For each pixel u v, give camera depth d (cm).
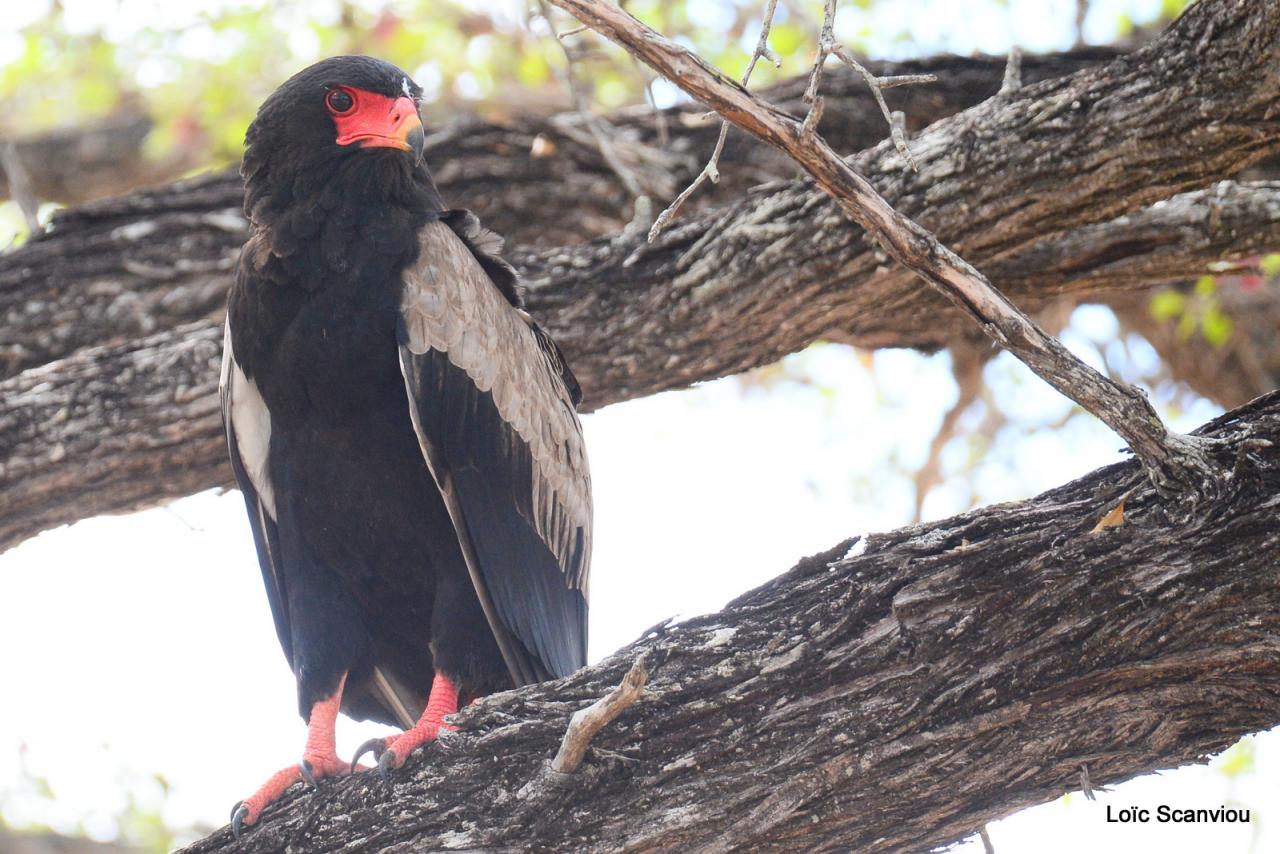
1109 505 646
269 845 696
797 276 959
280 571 885
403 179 848
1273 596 618
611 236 1054
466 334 830
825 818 657
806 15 1440
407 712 912
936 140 918
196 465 1041
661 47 607
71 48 1662
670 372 1034
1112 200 891
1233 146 847
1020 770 650
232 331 841
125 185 1753
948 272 626
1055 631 639
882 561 669
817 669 664
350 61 859
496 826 668
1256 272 1121
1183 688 632
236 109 1545
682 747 666
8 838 1523
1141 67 862
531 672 866
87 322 1146
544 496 891
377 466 830
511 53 1502
